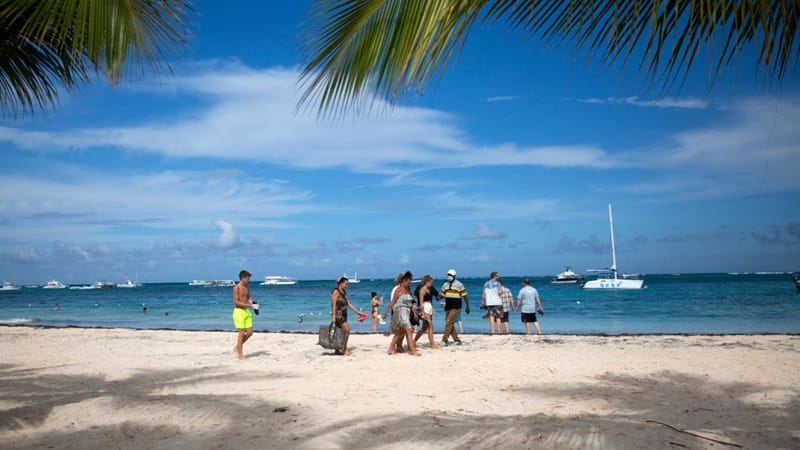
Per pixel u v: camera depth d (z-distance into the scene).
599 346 12.84
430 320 12.67
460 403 6.57
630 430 5.23
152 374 9.25
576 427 5.36
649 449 4.65
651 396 6.92
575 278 103.69
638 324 24.61
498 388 7.49
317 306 44.69
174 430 5.46
